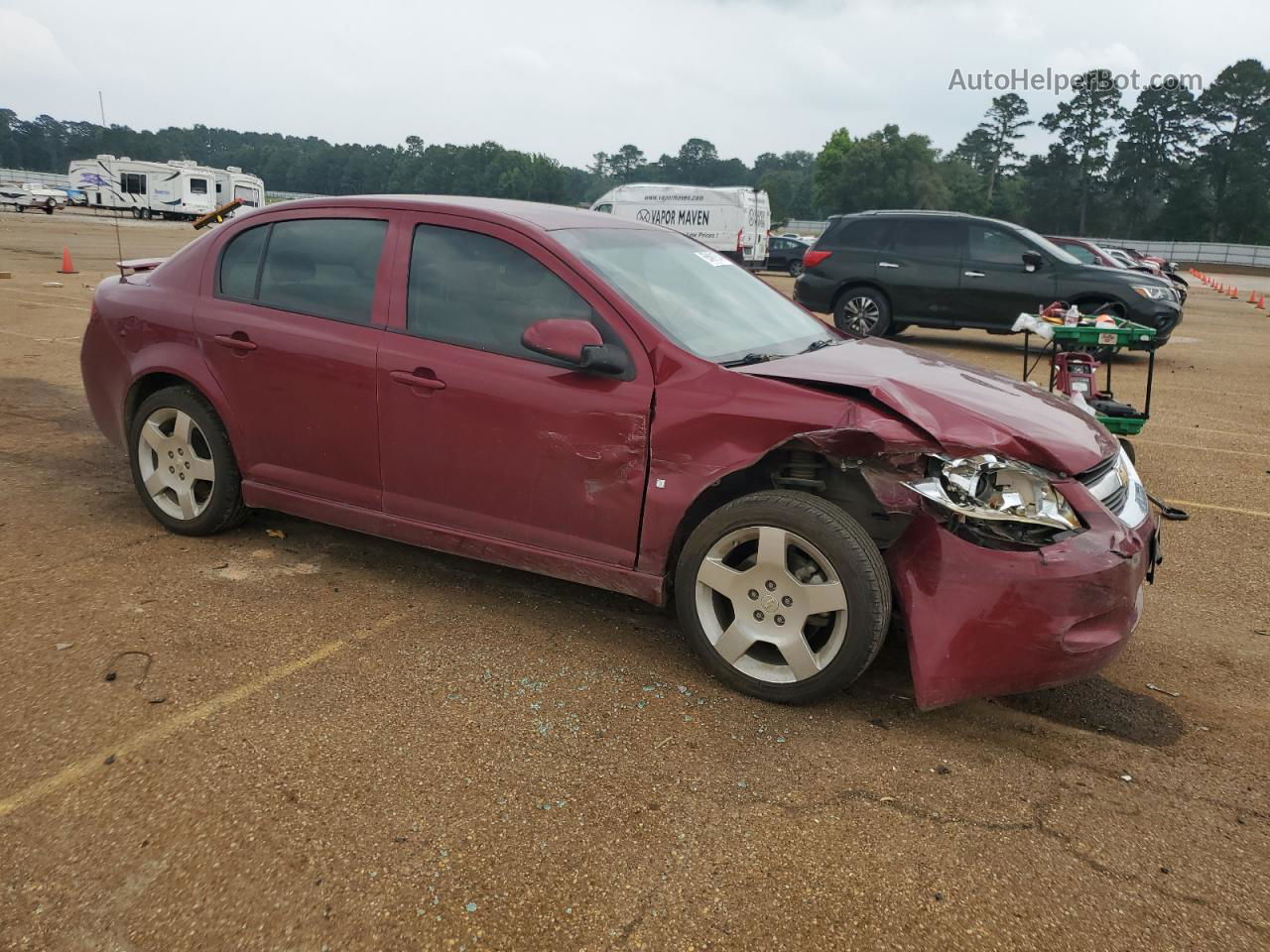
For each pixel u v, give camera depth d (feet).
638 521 11.11
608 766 9.32
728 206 92.79
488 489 11.96
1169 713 10.91
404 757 9.29
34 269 57.98
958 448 9.68
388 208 12.94
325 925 7.15
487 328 11.93
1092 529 9.62
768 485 11.21
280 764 9.08
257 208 14.16
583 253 11.93
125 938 6.97
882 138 353.92
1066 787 9.30
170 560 13.88
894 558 10.21
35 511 15.66
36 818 8.17
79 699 10.03
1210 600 14.44
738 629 10.67
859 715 10.54
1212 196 310.45
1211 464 22.84
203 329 13.80
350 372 12.57
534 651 11.69
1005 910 7.58
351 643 11.64
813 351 12.52
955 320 42.24
